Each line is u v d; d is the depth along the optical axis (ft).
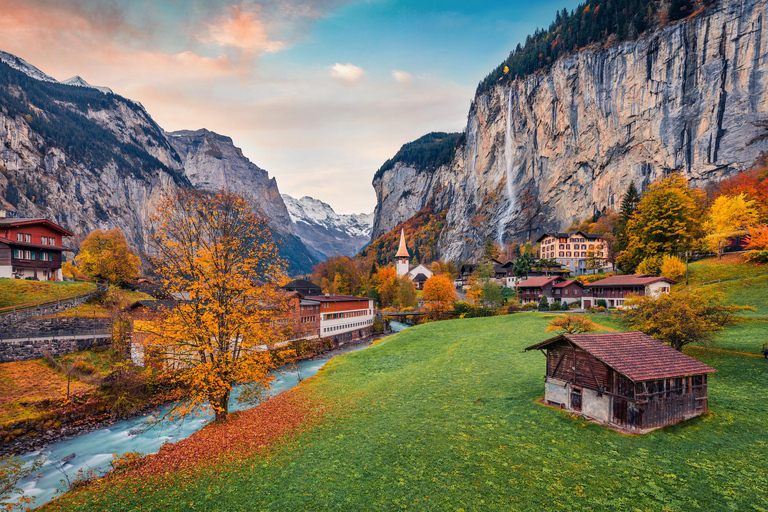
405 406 106.22
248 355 103.76
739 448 69.41
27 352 146.20
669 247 270.26
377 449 79.30
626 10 634.43
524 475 65.92
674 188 294.25
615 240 426.92
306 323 237.04
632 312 135.13
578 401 89.86
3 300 180.14
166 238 98.17
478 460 72.02
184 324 99.35
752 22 491.72
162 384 142.20
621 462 67.67
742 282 202.59
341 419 99.45
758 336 135.85
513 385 114.62
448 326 244.83
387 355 186.80
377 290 466.29
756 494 56.59
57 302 188.03
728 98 504.84
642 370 78.95
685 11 556.92
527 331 195.72
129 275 281.74
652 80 565.94
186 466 76.74
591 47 645.92
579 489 61.00
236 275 101.24
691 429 77.77
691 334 110.11
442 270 614.75
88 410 123.44
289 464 75.00
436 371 141.59
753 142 485.15
